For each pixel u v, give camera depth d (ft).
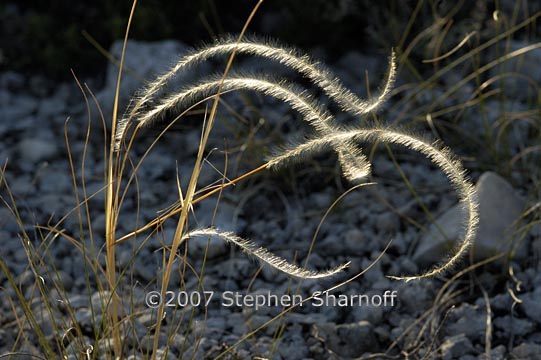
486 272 15.08
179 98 10.13
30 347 12.86
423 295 14.49
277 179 18.31
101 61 23.73
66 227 17.15
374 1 22.44
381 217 16.88
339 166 18.37
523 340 13.46
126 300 14.43
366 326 13.58
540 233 15.72
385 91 9.88
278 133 18.88
